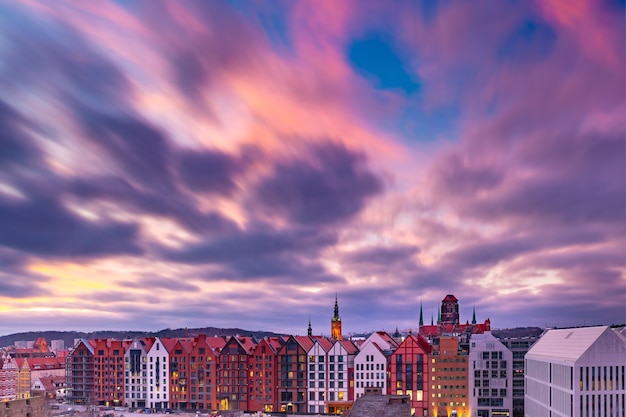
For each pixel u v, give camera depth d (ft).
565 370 445.78
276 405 648.79
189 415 631.56
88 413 604.49
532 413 545.03
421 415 597.93
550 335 552.82
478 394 592.19
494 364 593.42
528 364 563.89
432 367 604.08
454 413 592.60
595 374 427.74
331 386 634.84
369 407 163.22
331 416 603.67
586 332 462.60
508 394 588.09
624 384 431.43
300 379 645.10
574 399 426.51
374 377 618.03
